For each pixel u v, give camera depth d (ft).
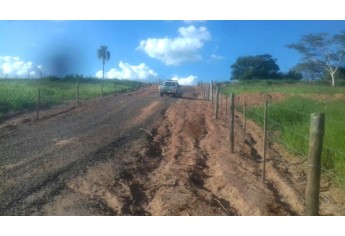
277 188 29.78
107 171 31.14
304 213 24.81
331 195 27.71
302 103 63.31
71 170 31.01
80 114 68.54
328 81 223.51
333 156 30.99
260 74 288.51
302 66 230.48
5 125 53.11
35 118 60.95
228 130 55.42
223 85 196.03
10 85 108.68
